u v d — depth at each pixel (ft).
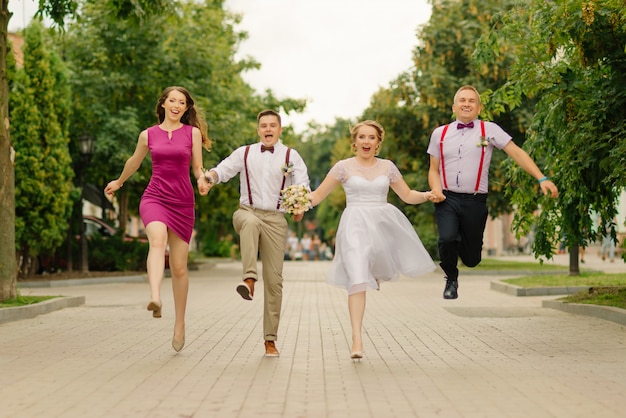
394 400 25.17
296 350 36.78
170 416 23.00
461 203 34.12
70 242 102.37
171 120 34.22
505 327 45.85
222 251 206.39
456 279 34.88
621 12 44.55
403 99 120.88
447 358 34.06
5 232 55.72
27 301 55.93
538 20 51.80
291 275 112.47
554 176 54.13
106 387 27.35
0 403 24.80
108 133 110.01
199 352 35.91
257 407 24.17
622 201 108.88
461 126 34.09
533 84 52.31
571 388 26.96
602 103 48.37
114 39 116.47
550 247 58.85
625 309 47.44
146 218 33.40
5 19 56.13
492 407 24.06
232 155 34.50
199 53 118.62
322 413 23.36
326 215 304.30
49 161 92.22
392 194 134.41
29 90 91.20
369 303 64.69
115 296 73.26
